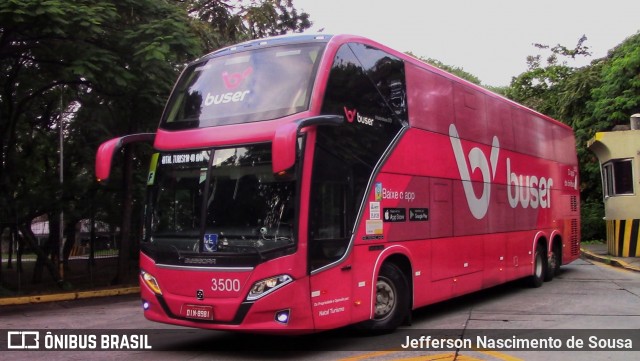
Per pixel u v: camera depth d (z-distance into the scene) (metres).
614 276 15.28
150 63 12.05
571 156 16.28
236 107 7.17
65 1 11.34
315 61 7.07
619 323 8.74
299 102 6.79
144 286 7.24
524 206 12.66
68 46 12.12
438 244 9.13
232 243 6.61
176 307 6.84
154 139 8.02
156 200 7.39
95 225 16.83
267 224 6.56
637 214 18.97
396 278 8.18
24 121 16.73
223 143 6.97
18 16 10.59
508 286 13.52
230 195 6.80
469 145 10.35
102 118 16.09
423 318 9.51
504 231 11.55
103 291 14.18
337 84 7.21
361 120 7.60
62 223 16.47
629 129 20.81
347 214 7.21
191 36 13.05
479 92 10.98
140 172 17.50
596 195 28.44
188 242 6.91
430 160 9.08
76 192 15.46
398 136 8.34
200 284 6.65
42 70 13.62
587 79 26.88
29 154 17.33
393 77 8.43
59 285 14.91
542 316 9.49
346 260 7.12
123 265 16.09
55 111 17.77
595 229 27.34
